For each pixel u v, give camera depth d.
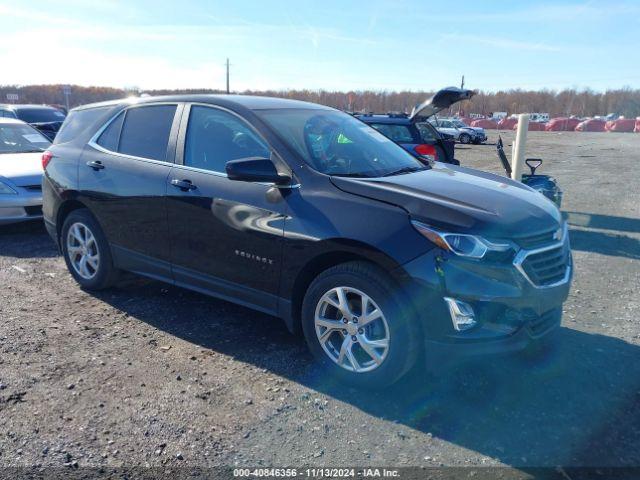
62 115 16.20
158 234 4.33
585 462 2.73
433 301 3.05
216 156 4.07
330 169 3.72
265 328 4.32
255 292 3.83
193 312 4.63
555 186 7.35
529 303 3.15
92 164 4.80
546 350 3.98
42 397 3.25
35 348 3.89
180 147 4.29
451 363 3.12
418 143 8.93
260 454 2.78
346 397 3.34
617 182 13.70
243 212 3.76
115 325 4.34
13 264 5.96
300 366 3.71
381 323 3.27
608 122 49.56
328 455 2.79
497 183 4.04
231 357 3.82
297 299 3.68
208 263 4.05
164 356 3.81
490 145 31.45
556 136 40.69
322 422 3.07
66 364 3.66
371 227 3.22
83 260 5.05
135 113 4.74
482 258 3.05
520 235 3.17
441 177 3.98
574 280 5.73
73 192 4.91
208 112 4.24
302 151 3.77
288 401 3.27
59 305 4.75
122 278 5.18
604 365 3.76
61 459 2.71
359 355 3.46
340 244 3.30
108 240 4.76
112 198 4.60
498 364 3.75
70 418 3.04
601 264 6.36
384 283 3.19
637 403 3.28
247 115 4.00
